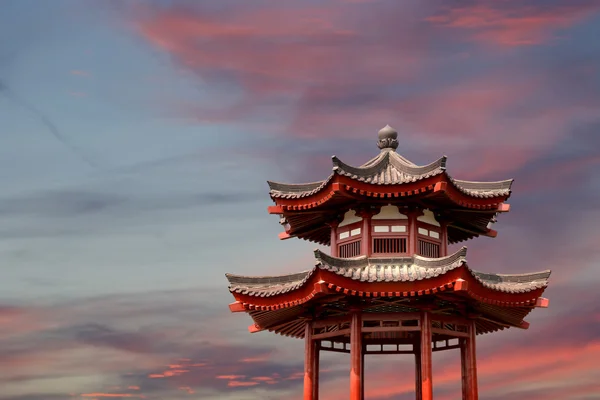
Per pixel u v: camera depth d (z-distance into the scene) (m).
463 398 39.72
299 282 38.12
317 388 40.31
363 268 37.84
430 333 37.50
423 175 37.81
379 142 41.78
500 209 40.03
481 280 37.88
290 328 42.88
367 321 38.78
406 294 36.03
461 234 43.91
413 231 39.16
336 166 37.91
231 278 39.34
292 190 40.78
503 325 43.09
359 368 37.31
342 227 40.50
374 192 38.16
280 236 44.00
